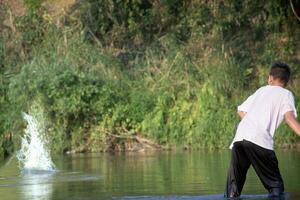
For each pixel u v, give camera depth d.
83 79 40.97
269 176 18.83
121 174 25.92
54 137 39.78
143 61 45.50
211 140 38.66
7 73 44.25
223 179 23.25
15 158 36.62
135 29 49.16
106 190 20.98
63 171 27.67
